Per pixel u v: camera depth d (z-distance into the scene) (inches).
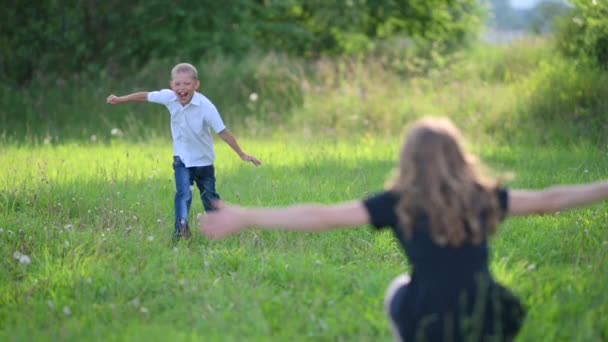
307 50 1256.2
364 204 174.9
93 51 911.0
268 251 306.0
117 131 669.9
